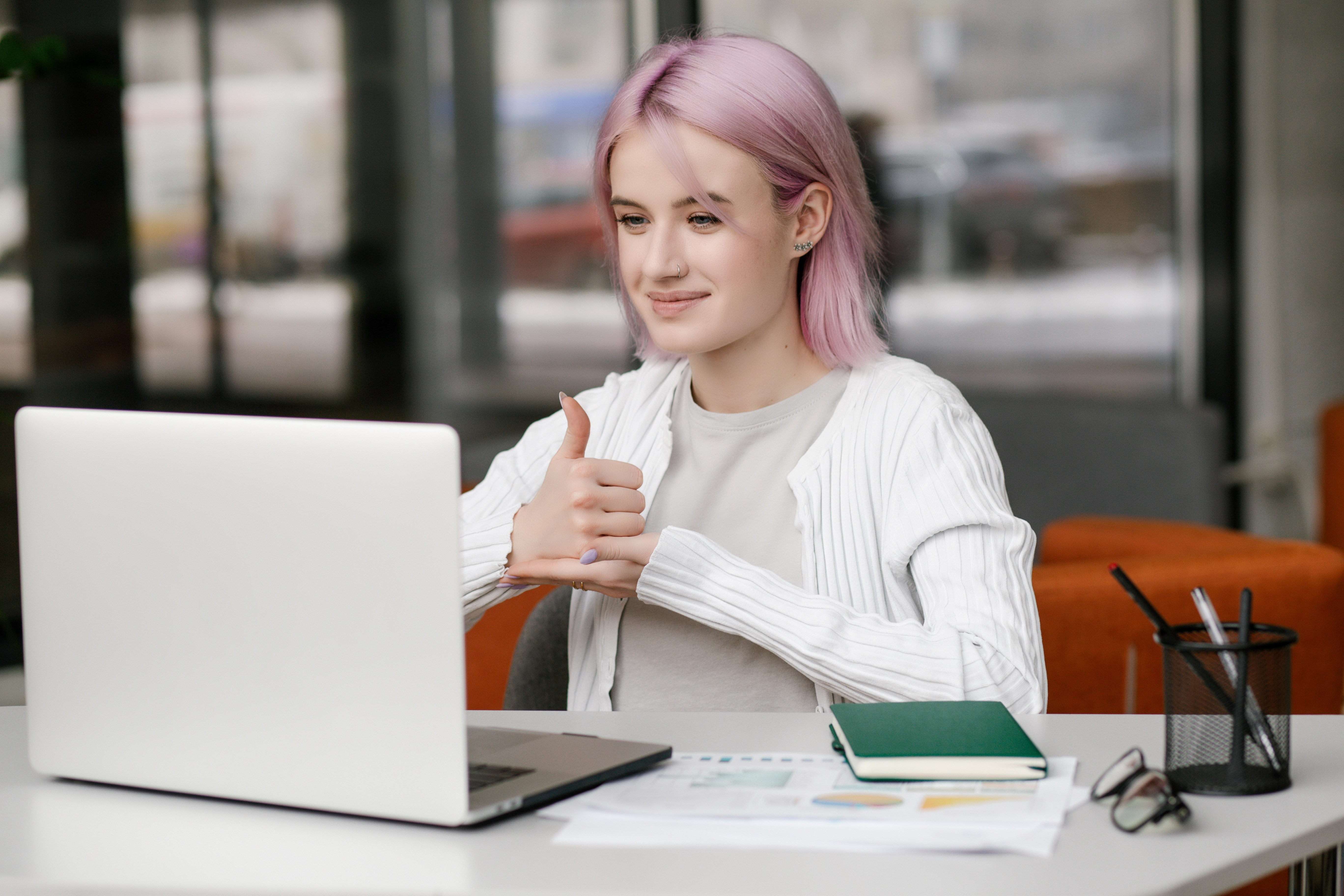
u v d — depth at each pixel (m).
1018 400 4.00
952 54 4.65
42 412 1.23
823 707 1.59
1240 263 4.96
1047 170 4.78
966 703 1.31
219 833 1.11
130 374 3.98
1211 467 3.80
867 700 1.43
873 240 1.74
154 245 4.00
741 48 1.58
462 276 4.38
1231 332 4.95
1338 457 4.45
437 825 1.10
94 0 3.84
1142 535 2.81
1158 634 1.18
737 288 1.58
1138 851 1.02
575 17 4.29
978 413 3.98
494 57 4.32
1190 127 4.87
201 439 1.15
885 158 4.63
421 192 4.32
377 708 1.10
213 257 4.09
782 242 1.61
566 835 1.07
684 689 1.66
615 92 1.63
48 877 1.03
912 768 1.16
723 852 1.03
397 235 4.31
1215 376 4.96
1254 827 1.07
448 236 4.36
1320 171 5.06
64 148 3.83
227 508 1.14
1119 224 4.86
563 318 4.45
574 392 4.47
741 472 1.72
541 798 1.13
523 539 1.54
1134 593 1.19
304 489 1.11
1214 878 0.99
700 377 1.74
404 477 1.07
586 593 1.75
